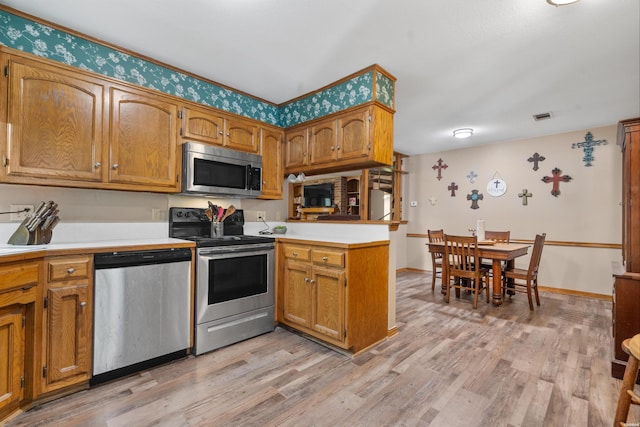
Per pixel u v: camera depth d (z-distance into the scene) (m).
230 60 2.56
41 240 1.98
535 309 3.72
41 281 1.74
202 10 1.94
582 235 4.43
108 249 1.98
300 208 3.93
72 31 2.14
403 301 4.05
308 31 2.15
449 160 5.82
